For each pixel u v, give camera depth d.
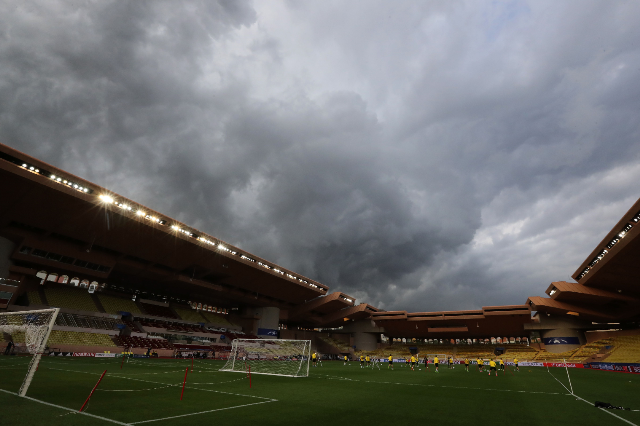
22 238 38.38
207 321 66.62
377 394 16.38
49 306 42.53
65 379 16.81
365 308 78.69
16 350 32.75
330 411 11.41
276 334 74.00
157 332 53.72
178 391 14.78
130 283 57.09
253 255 56.53
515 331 73.00
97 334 44.16
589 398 16.19
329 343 87.50
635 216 37.75
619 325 65.25
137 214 40.22
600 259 45.69
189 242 46.03
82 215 37.75
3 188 32.19
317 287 71.56
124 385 15.90
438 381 24.86
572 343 65.62
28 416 8.66
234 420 9.45
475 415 11.37
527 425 9.91
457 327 75.12
